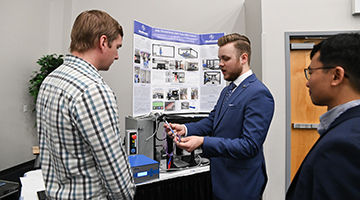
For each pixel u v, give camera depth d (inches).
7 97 127.1
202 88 104.2
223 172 44.7
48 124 26.0
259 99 40.6
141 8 115.0
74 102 24.5
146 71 92.6
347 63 20.4
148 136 64.7
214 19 118.0
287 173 90.3
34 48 143.6
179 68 100.7
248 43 46.3
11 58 128.8
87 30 28.4
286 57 91.0
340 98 21.2
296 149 94.1
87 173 26.3
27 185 46.4
